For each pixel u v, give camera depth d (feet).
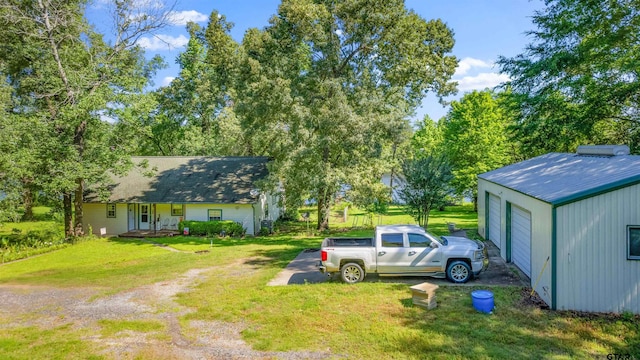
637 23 57.36
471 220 105.19
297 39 80.59
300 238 82.64
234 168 102.01
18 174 69.46
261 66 80.79
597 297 30.37
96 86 81.15
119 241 85.87
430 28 87.15
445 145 136.87
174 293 39.93
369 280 41.16
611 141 67.15
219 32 129.08
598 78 62.44
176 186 96.99
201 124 137.90
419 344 25.88
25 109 81.92
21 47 79.51
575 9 61.57
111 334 29.45
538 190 37.19
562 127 63.77
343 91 80.84
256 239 83.71
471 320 29.40
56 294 41.73
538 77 64.69
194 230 90.58
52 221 118.01
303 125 78.23
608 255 30.07
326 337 27.58
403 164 67.21
